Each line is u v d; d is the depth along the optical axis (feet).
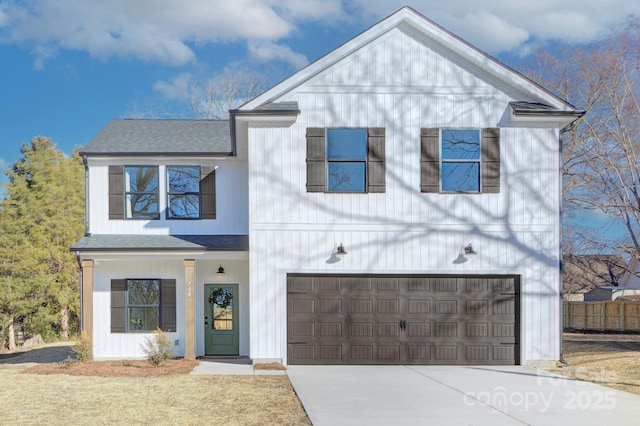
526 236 51.72
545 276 51.62
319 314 50.78
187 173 59.77
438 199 51.42
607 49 98.27
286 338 50.49
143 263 58.39
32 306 100.42
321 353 50.67
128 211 59.11
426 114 51.85
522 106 51.29
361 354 50.83
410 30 52.16
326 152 51.24
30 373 46.65
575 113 50.80
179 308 58.29
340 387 40.04
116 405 34.06
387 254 51.11
